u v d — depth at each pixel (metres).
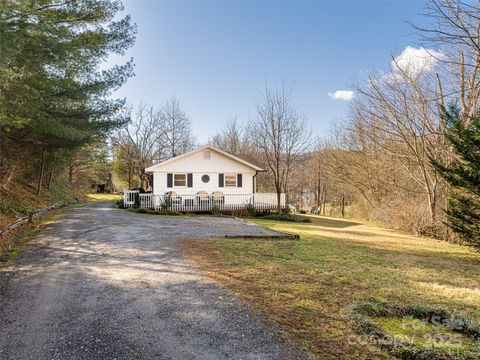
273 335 3.07
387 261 7.12
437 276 5.89
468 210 8.26
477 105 10.55
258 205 20.22
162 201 18.22
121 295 4.24
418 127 14.77
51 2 7.71
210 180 20.55
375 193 23.23
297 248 7.87
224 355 2.71
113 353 2.76
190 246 7.49
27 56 7.25
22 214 11.29
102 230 9.95
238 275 5.16
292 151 24.95
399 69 15.19
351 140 25.31
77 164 31.42
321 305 3.87
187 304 3.89
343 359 2.63
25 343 2.96
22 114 8.58
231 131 39.94
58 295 4.26
